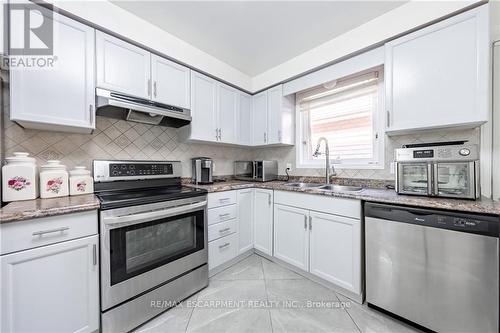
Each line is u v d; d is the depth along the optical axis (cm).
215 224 192
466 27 125
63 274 106
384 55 162
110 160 169
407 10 146
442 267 114
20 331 95
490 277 102
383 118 194
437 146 131
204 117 216
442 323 115
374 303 141
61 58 129
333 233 164
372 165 202
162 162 202
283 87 244
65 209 104
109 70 149
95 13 140
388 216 133
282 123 247
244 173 281
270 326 130
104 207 117
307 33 183
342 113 230
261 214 225
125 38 156
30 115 119
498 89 134
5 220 89
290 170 270
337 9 154
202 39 192
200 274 169
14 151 134
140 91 165
